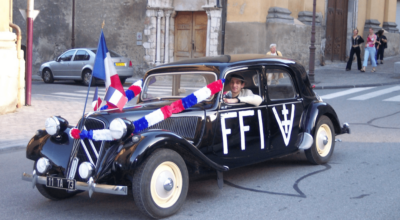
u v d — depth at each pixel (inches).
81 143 175.0
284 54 796.0
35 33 954.1
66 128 185.6
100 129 176.9
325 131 251.6
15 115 404.2
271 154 220.5
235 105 204.2
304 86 243.4
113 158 163.3
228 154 200.7
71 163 173.5
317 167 245.3
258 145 213.6
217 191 206.4
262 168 247.1
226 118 199.2
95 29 906.1
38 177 176.1
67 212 181.5
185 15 850.1
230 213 175.9
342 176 226.2
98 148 172.6
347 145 299.3
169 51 863.7
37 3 945.5
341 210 176.7
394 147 289.1
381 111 431.2
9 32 404.2
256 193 201.8
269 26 772.6
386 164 247.6
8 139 311.3
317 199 191.2
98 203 193.0
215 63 206.7
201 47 838.5
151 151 161.9
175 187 173.8
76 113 423.2
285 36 792.3
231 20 782.5
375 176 224.5
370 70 821.9
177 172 173.5
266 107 218.1
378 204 183.0
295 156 274.1
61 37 940.0
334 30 946.7
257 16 761.0
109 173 163.8
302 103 240.5
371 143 302.8
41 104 478.3
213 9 784.3
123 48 882.8
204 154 191.8
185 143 172.1
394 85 639.8
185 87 213.3
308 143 233.1
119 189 157.6
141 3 856.9
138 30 864.9
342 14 969.5
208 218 170.6
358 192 199.6
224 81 198.8
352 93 568.1
